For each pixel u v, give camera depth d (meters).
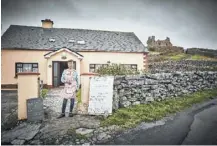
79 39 18.48
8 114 6.69
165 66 20.25
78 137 4.74
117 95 6.86
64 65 17.59
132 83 7.38
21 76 5.91
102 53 17.41
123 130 5.22
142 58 18.25
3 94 12.28
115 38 19.72
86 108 6.62
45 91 12.68
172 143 4.48
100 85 6.62
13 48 15.84
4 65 15.82
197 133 5.07
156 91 8.23
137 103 7.46
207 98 9.50
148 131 5.18
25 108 5.94
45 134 4.89
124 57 17.86
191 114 6.80
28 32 18.02
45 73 16.45
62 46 17.08
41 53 16.45
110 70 9.82
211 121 6.04
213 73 12.03
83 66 17.09
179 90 9.54
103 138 4.73
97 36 19.50
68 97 6.27
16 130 5.14
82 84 6.72
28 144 4.39
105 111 6.34
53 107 7.64
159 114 6.56
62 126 5.43
